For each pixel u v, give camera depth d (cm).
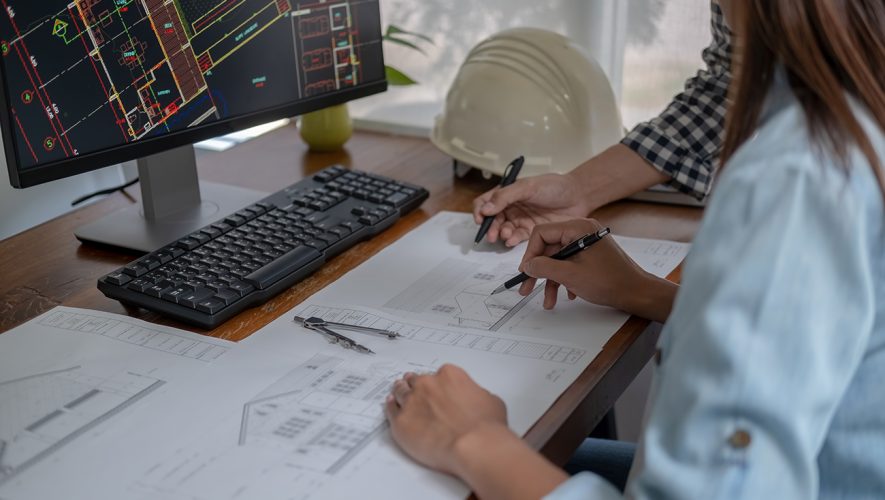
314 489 68
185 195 121
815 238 55
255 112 119
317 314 96
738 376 54
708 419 55
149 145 107
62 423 78
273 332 92
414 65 168
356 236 112
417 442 71
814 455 56
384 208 118
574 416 79
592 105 131
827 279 54
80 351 89
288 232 109
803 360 54
